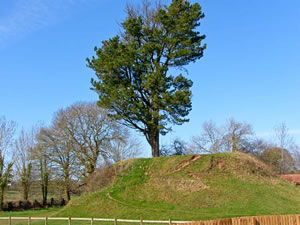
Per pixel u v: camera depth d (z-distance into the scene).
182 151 52.72
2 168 52.88
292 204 31.00
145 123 39.72
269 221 19.94
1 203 49.16
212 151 66.56
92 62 40.12
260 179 35.78
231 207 30.05
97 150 53.53
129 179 36.81
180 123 38.97
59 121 54.41
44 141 55.03
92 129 54.03
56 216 32.88
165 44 40.59
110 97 38.31
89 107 54.81
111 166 40.91
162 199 32.50
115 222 26.16
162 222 25.16
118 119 40.19
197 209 30.17
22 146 58.28
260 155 66.00
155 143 40.56
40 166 56.78
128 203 32.53
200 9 40.44
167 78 38.00
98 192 35.59
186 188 33.59
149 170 37.69
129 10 42.91
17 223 32.28
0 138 79.19
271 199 31.61
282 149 62.22
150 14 42.66
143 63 39.28
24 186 57.38
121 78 39.56
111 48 39.38
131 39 41.62
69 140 53.69
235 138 65.31
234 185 33.94
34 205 53.50
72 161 53.56
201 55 40.41
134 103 38.03
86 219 28.23
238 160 37.88
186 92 37.78
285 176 56.44
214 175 35.66
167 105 37.97
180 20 39.06
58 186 56.28
